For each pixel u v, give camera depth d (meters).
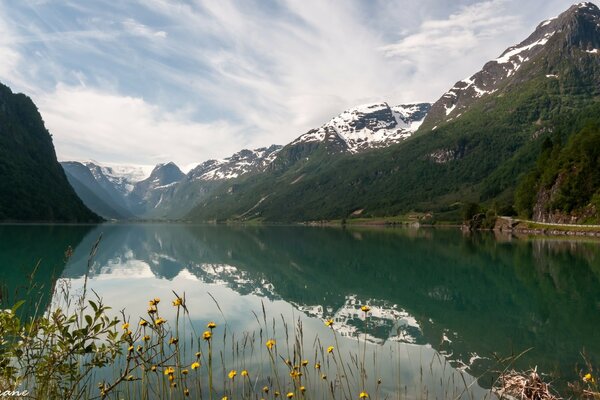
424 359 14.34
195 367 6.71
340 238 98.75
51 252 48.69
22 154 175.00
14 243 58.84
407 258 51.03
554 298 26.52
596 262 43.88
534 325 19.67
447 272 38.84
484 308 23.66
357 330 18.44
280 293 28.00
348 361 13.92
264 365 13.12
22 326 5.27
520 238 88.19
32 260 40.09
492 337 17.53
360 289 29.94
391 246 70.62
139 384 10.30
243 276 36.09
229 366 12.77
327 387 11.30
